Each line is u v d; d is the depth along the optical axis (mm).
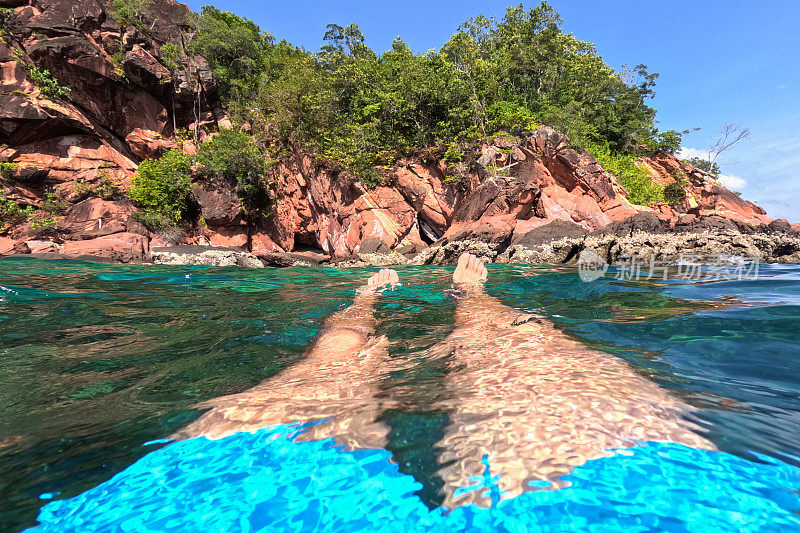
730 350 1613
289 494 806
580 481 791
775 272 5176
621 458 861
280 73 22250
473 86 17297
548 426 1010
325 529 703
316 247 20938
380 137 17625
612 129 24359
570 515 701
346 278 6156
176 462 936
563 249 11031
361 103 18969
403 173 17047
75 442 1042
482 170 15203
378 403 1201
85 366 1731
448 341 1951
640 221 11602
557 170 15195
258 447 984
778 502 703
